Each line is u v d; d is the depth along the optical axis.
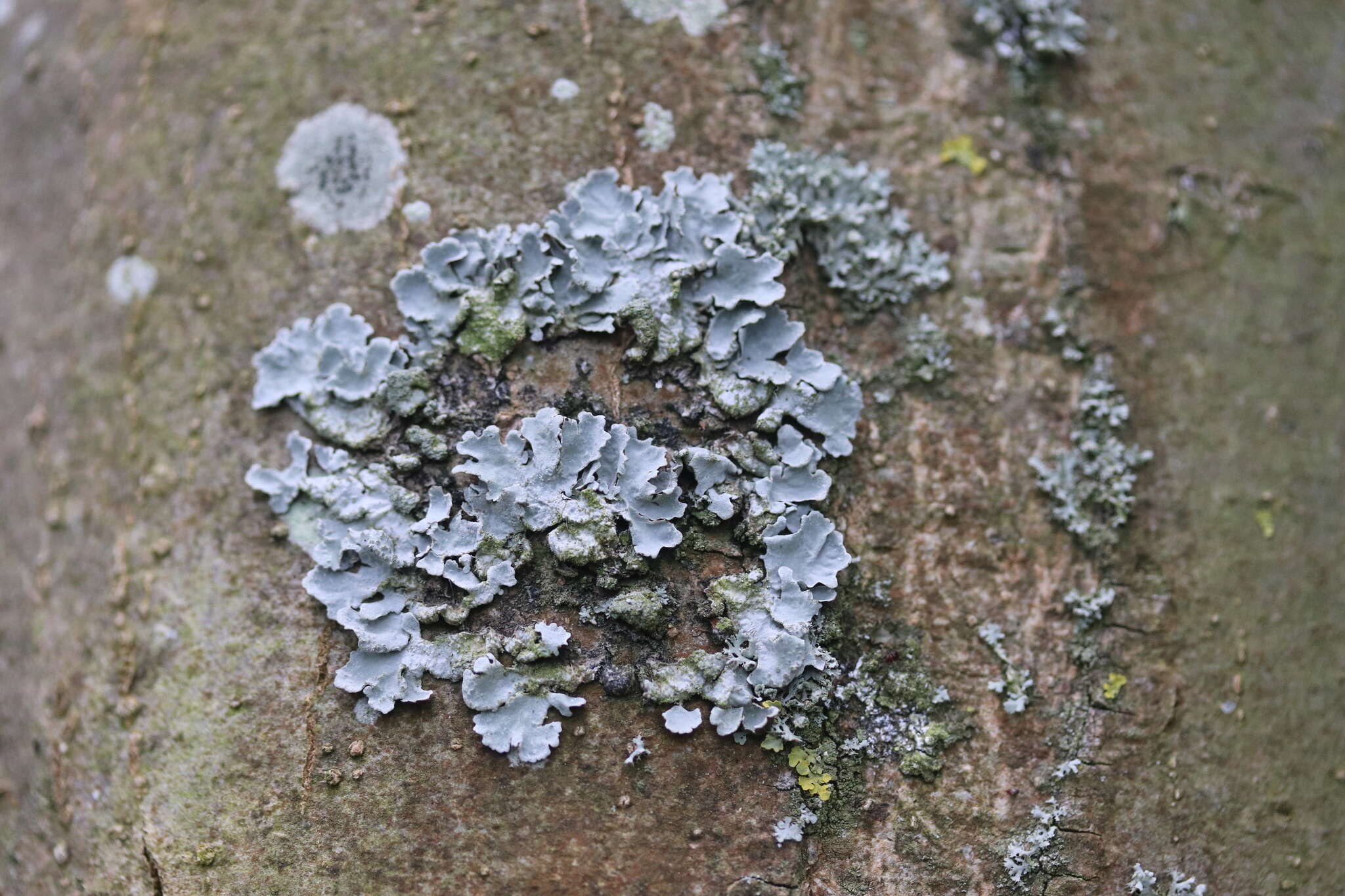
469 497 0.47
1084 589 0.48
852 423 0.48
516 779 0.47
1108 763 0.47
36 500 0.49
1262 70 0.50
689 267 0.47
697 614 0.47
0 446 0.50
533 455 0.47
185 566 0.48
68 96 0.50
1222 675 0.48
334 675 0.47
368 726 0.47
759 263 0.48
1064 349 0.48
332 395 0.48
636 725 0.47
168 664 0.47
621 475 0.47
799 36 0.49
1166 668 0.48
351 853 0.47
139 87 0.49
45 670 0.48
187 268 0.48
